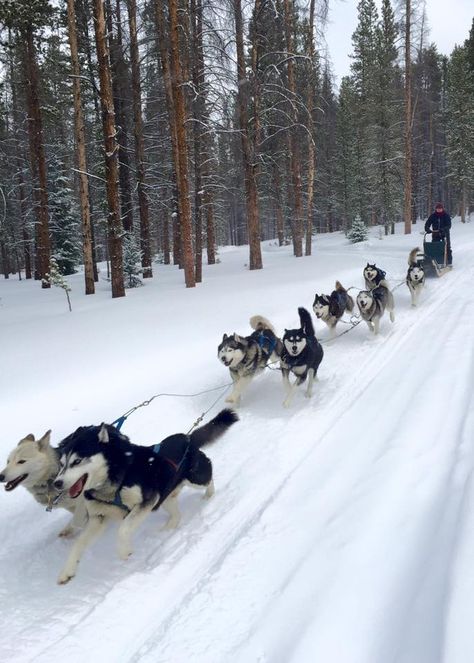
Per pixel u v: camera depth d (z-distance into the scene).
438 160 48.16
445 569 2.84
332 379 7.18
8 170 26.55
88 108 22.11
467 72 37.53
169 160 22.66
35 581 3.44
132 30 18.31
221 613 2.98
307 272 16.25
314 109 20.36
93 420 5.88
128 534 3.53
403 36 25.59
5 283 25.75
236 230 59.91
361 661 2.37
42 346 8.98
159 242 36.59
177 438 4.11
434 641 2.34
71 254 28.23
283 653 2.55
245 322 10.04
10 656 2.79
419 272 11.20
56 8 16.09
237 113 16.48
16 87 21.31
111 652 2.79
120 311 11.95
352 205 37.06
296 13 17.44
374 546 3.24
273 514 3.97
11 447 5.20
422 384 6.24
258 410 6.33
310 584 3.04
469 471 3.93
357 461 4.59
